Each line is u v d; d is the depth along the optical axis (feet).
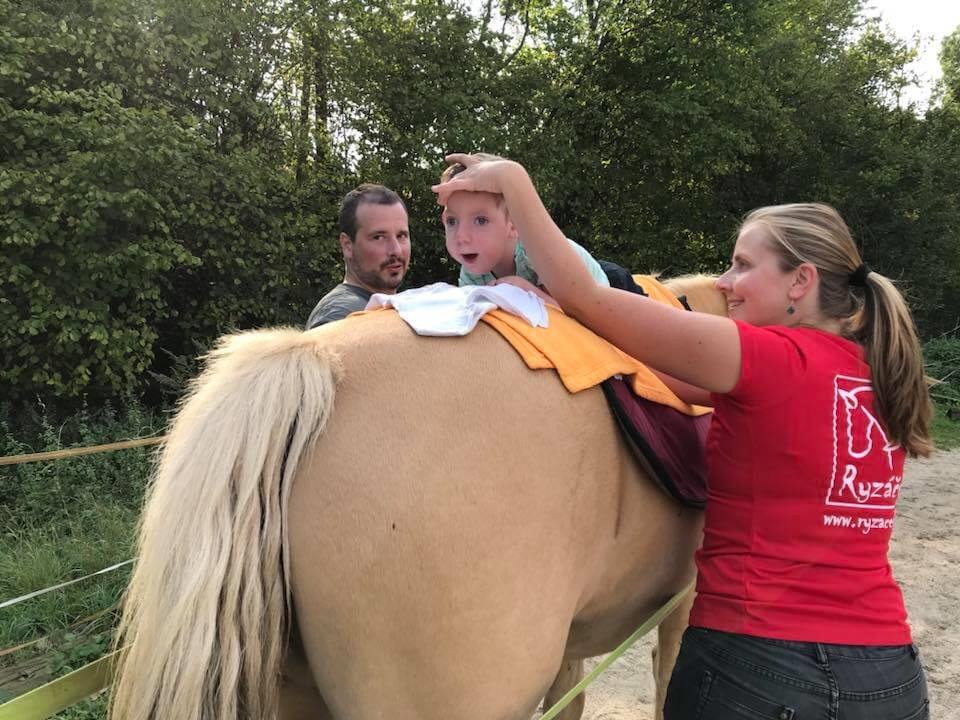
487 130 29.48
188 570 3.29
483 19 33.32
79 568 13.33
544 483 3.83
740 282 5.12
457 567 3.52
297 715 4.17
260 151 25.36
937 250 52.54
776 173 49.37
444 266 32.60
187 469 3.49
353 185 28.27
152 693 3.31
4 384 20.35
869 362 4.68
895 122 54.44
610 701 11.16
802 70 48.26
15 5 20.04
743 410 4.52
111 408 21.13
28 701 3.85
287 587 3.46
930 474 25.62
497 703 3.71
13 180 18.20
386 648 3.50
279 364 3.67
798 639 4.30
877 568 4.60
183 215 21.67
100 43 20.94
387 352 3.87
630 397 4.53
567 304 4.48
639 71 37.27
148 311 21.42
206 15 23.40
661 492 4.70
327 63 28.32
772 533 4.49
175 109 23.82
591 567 4.22
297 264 25.81
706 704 4.49
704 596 4.71
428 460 3.57
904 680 4.43
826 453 4.40
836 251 4.91
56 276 19.62
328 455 3.55
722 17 36.73
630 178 38.83
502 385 3.87
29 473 16.40
